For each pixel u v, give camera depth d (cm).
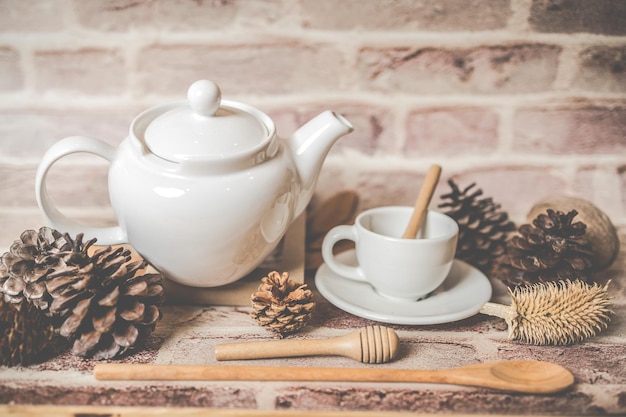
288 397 57
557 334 63
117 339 59
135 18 79
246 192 61
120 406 56
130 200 61
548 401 57
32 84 81
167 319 66
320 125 66
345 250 77
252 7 79
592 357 62
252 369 58
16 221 83
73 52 80
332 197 84
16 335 58
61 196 85
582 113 83
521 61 82
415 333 65
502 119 84
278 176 63
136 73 81
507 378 58
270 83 82
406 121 84
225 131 62
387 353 60
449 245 65
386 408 56
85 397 56
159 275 63
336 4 79
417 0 79
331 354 61
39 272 60
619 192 86
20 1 78
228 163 60
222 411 55
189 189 60
